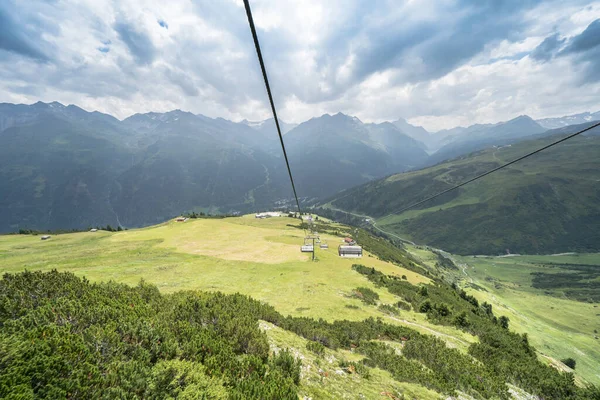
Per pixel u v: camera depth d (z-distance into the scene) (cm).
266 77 801
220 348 1062
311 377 1182
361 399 1114
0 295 1087
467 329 3431
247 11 571
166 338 1040
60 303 1083
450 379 1602
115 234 9425
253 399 808
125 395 675
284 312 3306
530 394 1864
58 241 8369
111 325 989
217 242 8056
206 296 1806
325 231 15550
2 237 9531
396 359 1727
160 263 5484
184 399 762
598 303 16950
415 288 5531
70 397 642
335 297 4012
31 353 687
